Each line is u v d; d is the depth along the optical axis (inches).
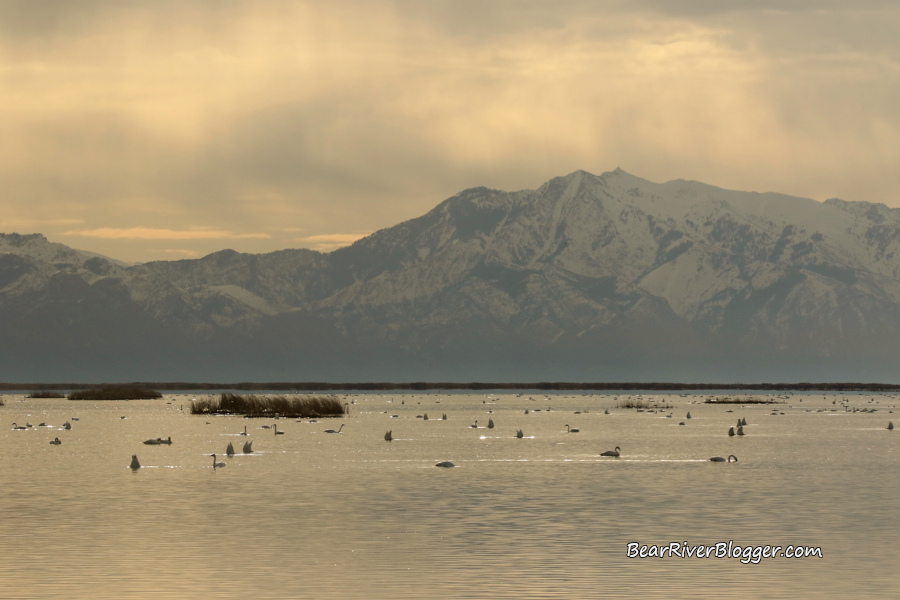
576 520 4015.8
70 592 2940.5
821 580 3095.5
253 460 6368.1
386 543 3567.9
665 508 4311.0
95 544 3550.7
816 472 5684.1
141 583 3034.0
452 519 4033.0
